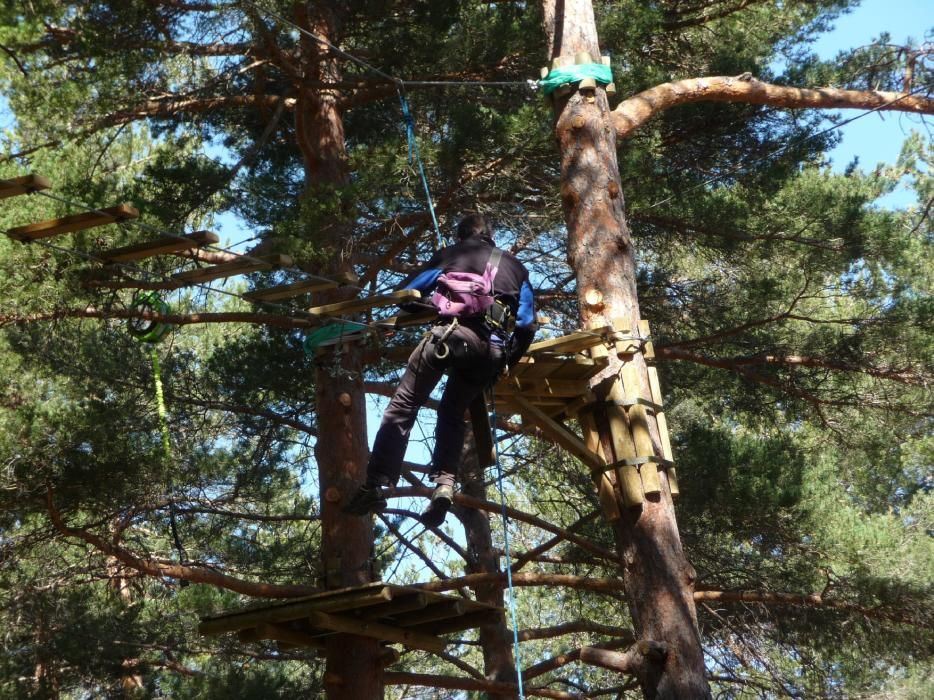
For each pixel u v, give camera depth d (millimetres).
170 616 12641
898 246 11227
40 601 10844
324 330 7332
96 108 9375
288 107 10703
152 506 9883
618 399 7566
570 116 8336
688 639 7094
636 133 10797
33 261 8469
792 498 10938
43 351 9711
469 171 9766
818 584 11297
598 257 7918
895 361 10969
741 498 10891
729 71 11172
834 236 11086
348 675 8812
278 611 7434
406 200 9984
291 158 12195
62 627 11055
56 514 8961
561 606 17078
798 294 12164
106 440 9383
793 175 11914
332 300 9398
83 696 12609
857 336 11102
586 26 8602
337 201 8867
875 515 16766
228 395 11539
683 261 12102
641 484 7422
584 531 11281
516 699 11875
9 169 8742
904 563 11484
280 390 11344
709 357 11430
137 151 13109
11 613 10633
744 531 11258
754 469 11297
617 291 7820
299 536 12547
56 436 9102
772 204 11242
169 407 10969
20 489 8859
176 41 9555
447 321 6016
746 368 11281
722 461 11031
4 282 8414
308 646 8172
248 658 13102
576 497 12375
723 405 12430
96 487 9156
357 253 10023
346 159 10242
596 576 12320
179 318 8875
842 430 12031
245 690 11883
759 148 11414
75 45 9484
